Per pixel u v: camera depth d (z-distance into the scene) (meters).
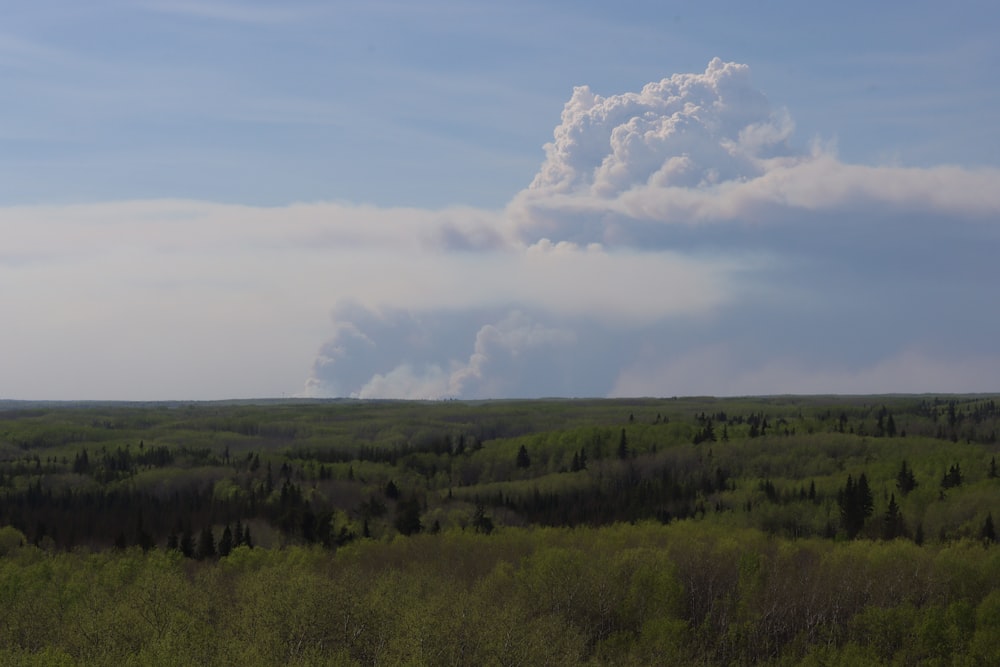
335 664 79.75
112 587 108.62
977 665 107.62
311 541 176.88
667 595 118.75
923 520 185.88
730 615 120.75
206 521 184.38
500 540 161.50
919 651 111.50
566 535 168.88
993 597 117.94
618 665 103.12
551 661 90.31
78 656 81.69
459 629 88.19
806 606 124.38
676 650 106.94
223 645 78.50
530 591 119.75
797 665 109.94
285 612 89.25
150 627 84.94
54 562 133.75
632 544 154.88
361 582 102.81
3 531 168.25
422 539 163.00
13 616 93.25
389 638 87.88
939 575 130.62
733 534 167.38
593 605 118.88
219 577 114.38
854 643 112.62
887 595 126.12
